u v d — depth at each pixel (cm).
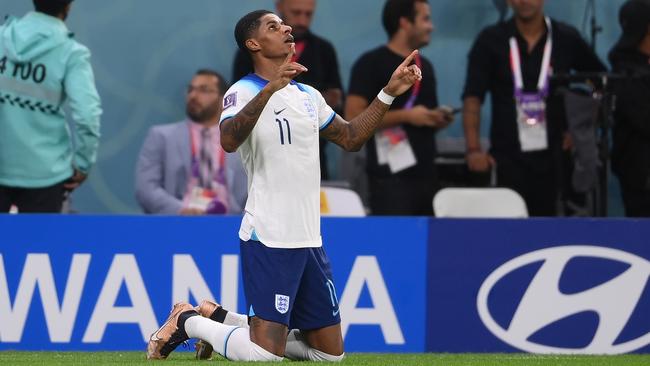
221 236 2523
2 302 2472
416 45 3203
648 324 2598
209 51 3706
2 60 2694
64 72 2709
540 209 3253
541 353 2573
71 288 2486
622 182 3247
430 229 2559
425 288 2553
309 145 1995
